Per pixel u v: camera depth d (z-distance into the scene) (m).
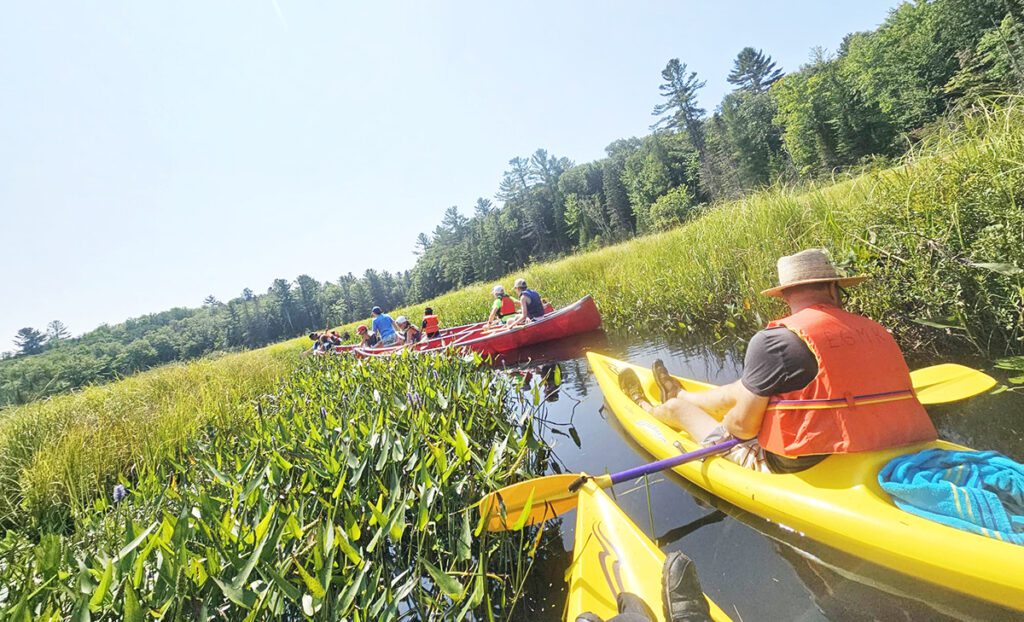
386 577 1.95
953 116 3.84
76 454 4.11
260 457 3.15
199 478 2.94
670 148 59.97
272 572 1.46
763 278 4.68
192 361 11.08
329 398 4.38
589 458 3.19
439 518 2.14
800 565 1.82
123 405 6.23
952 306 3.13
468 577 1.98
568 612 1.67
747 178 43.22
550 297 12.01
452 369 4.85
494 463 2.52
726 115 47.47
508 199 84.25
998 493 1.53
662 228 10.06
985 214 3.05
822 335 1.94
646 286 7.16
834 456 1.96
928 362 3.31
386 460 2.46
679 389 3.38
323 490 2.37
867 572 1.69
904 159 3.86
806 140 35.06
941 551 1.51
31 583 1.85
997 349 3.04
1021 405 2.42
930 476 1.66
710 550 2.01
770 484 2.06
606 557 1.83
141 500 2.61
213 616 1.61
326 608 1.54
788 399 2.03
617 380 4.12
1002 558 1.40
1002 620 1.40
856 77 32.97
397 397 3.73
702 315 5.86
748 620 1.61
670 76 58.47
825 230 4.36
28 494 3.64
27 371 15.77
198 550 1.95
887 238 3.57
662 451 2.85
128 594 1.34
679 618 1.42
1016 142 3.08
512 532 2.25
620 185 66.31
